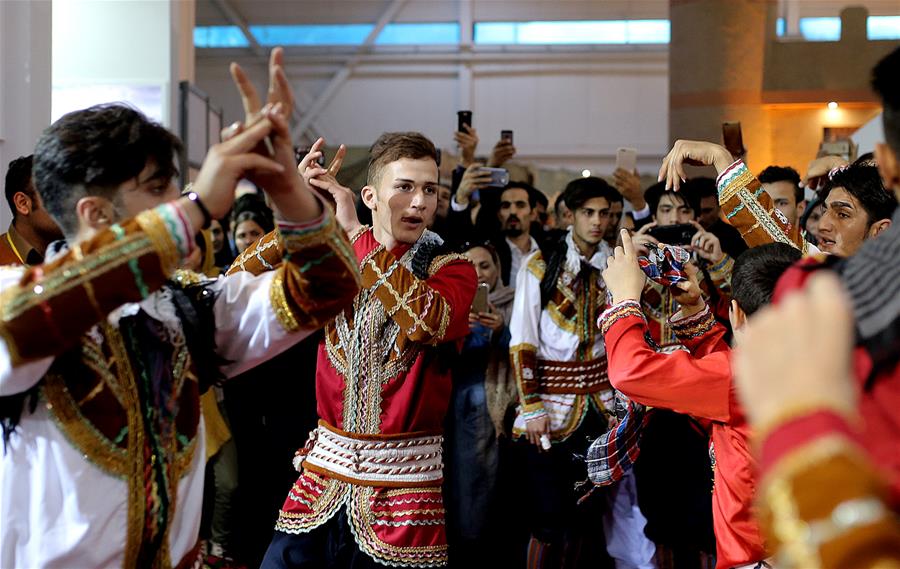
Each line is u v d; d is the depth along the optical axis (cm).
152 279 130
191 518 158
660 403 195
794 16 1034
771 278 183
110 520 144
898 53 110
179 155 153
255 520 388
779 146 730
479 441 363
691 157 264
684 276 228
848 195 250
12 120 351
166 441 150
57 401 142
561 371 356
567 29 1408
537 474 357
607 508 359
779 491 79
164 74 640
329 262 151
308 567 241
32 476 142
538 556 357
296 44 1398
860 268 107
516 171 989
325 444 246
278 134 138
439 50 1400
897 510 96
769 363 83
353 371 242
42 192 147
